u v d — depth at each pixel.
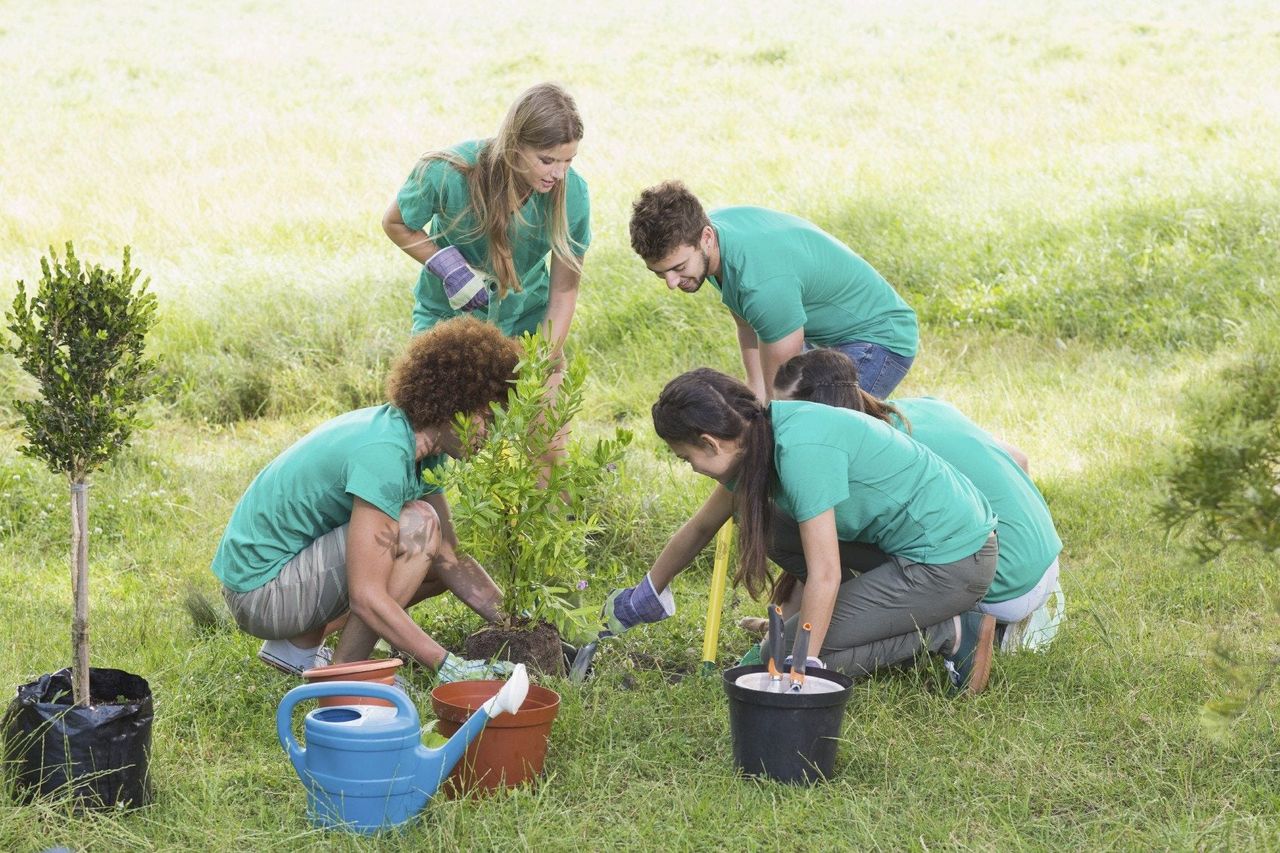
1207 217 9.38
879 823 3.08
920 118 15.21
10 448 6.43
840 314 4.70
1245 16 20.30
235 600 3.88
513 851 2.94
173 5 26.45
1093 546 5.30
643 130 15.69
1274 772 3.30
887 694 3.84
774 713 3.23
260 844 2.96
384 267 9.81
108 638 4.37
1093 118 14.29
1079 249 9.09
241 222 12.29
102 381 3.12
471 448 3.74
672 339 8.29
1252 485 2.51
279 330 8.39
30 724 3.06
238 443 7.12
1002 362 7.77
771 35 22.00
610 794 3.25
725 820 3.10
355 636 3.88
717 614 4.18
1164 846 2.97
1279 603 3.03
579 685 3.83
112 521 5.67
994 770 3.36
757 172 12.98
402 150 15.63
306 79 20.00
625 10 25.53
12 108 17.64
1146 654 4.10
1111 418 6.61
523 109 4.32
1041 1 23.55
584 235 4.77
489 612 4.11
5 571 5.09
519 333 4.89
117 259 10.91
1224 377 2.61
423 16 25.38
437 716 3.29
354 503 3.68
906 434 4.04
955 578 3.77
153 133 16.39
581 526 3.93
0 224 12.01
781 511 3.93
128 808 3.08
